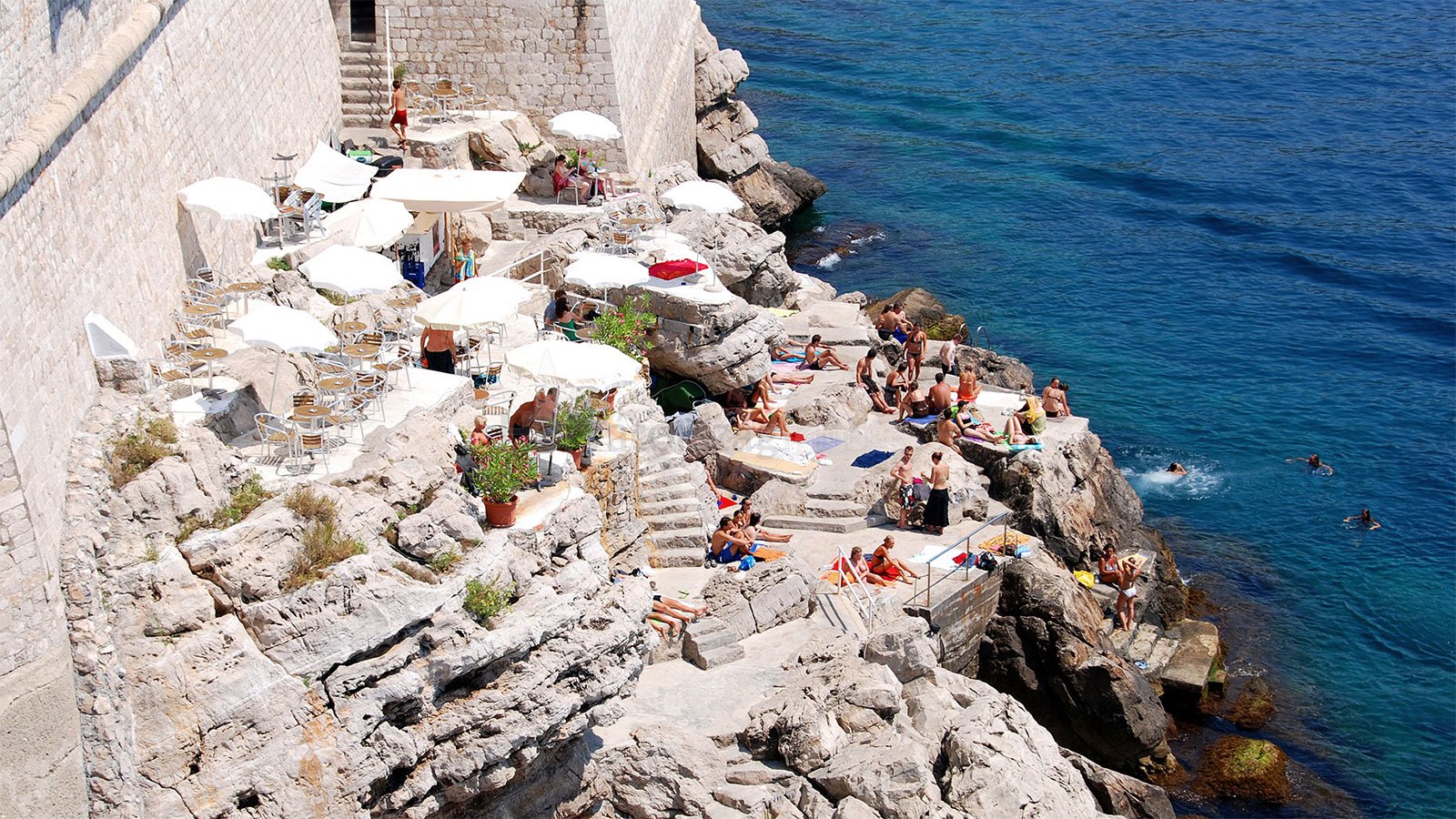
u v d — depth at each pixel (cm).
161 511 2375
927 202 7894
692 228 5003
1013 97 9675
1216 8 11994
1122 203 7962
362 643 2352
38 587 2155
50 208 2464
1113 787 3444
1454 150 8750
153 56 3141
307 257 3769
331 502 2467
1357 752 3953
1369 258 7294
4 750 2116
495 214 4919
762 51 10600
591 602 2614
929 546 3894
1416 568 4788
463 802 2522
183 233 3234
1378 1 12162
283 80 4300
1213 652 4222
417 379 3197
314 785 2289
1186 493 5222
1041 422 4447
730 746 2898
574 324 3988
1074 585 3994
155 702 2225
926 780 2742
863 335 5072
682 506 3609
